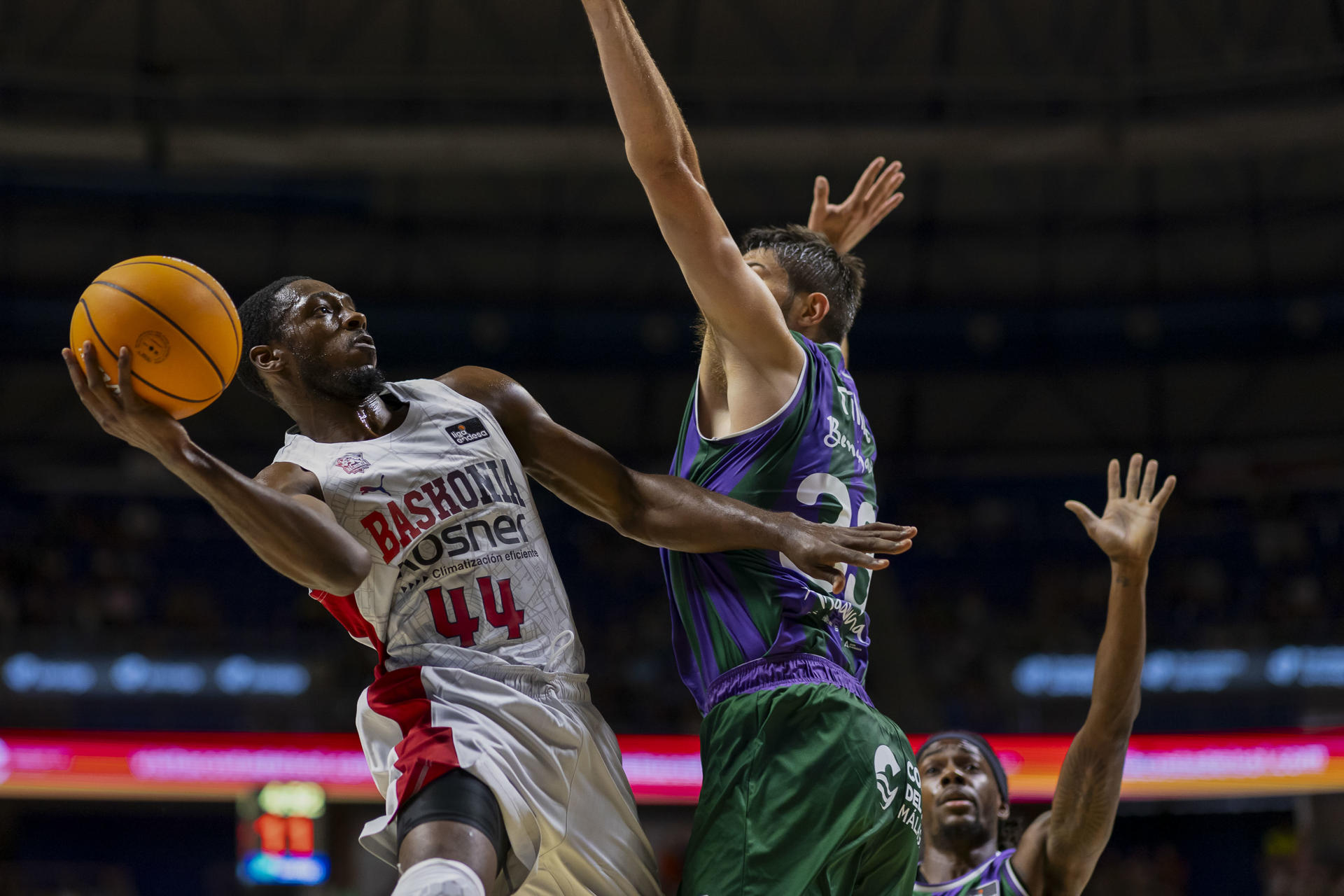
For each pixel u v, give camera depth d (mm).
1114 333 30078
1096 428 30250
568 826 3602
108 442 27609
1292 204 28375
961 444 30656
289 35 24594
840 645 3908
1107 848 22062
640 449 30547
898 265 30375
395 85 22203
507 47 24906
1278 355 29234
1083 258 29906
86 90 21516
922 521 27875
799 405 3951
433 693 3547
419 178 29078
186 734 17656
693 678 4008
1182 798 19000
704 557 3980
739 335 3906
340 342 3891
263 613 24078
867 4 25000
